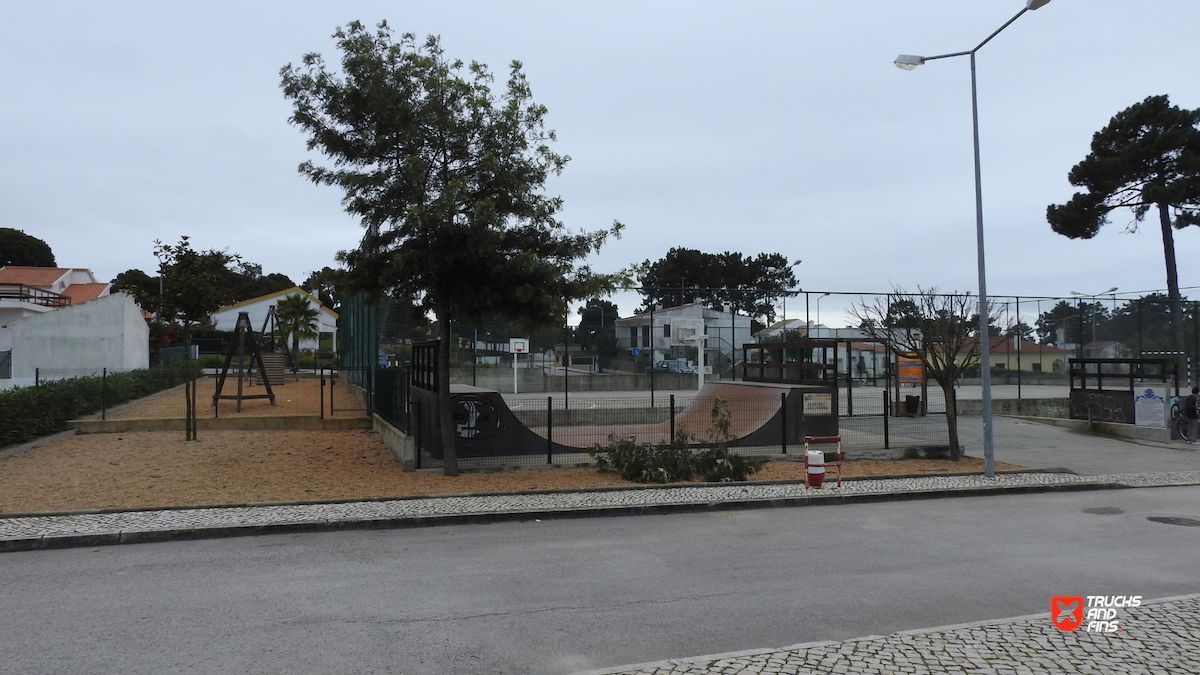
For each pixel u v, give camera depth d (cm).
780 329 2753
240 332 2020
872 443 1723
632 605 618
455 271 1185
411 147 1190
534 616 588
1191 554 815
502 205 1201
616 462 1316
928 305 2036
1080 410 2306
